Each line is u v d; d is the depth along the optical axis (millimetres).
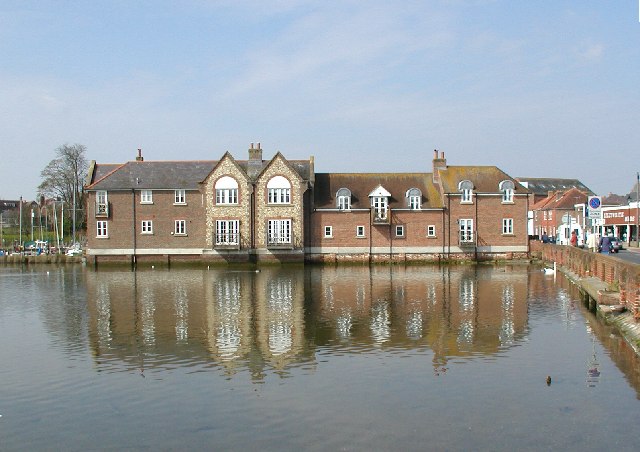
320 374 18750
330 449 13156
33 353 22016
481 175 67312
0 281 48562
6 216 135250
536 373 18438
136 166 66062
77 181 89938
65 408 16062
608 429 13938
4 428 14766
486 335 24125
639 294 21953
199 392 17141
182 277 50125
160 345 23016
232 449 13297
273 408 15719
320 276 50250
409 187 66938
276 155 62688
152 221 64188
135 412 15664
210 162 67125
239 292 38844
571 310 30141
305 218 64438
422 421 14648
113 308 32344
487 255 65688
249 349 22172
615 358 20062
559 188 138375
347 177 67625
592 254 35156
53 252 80562
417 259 64812
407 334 24531
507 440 13438
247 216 62781
